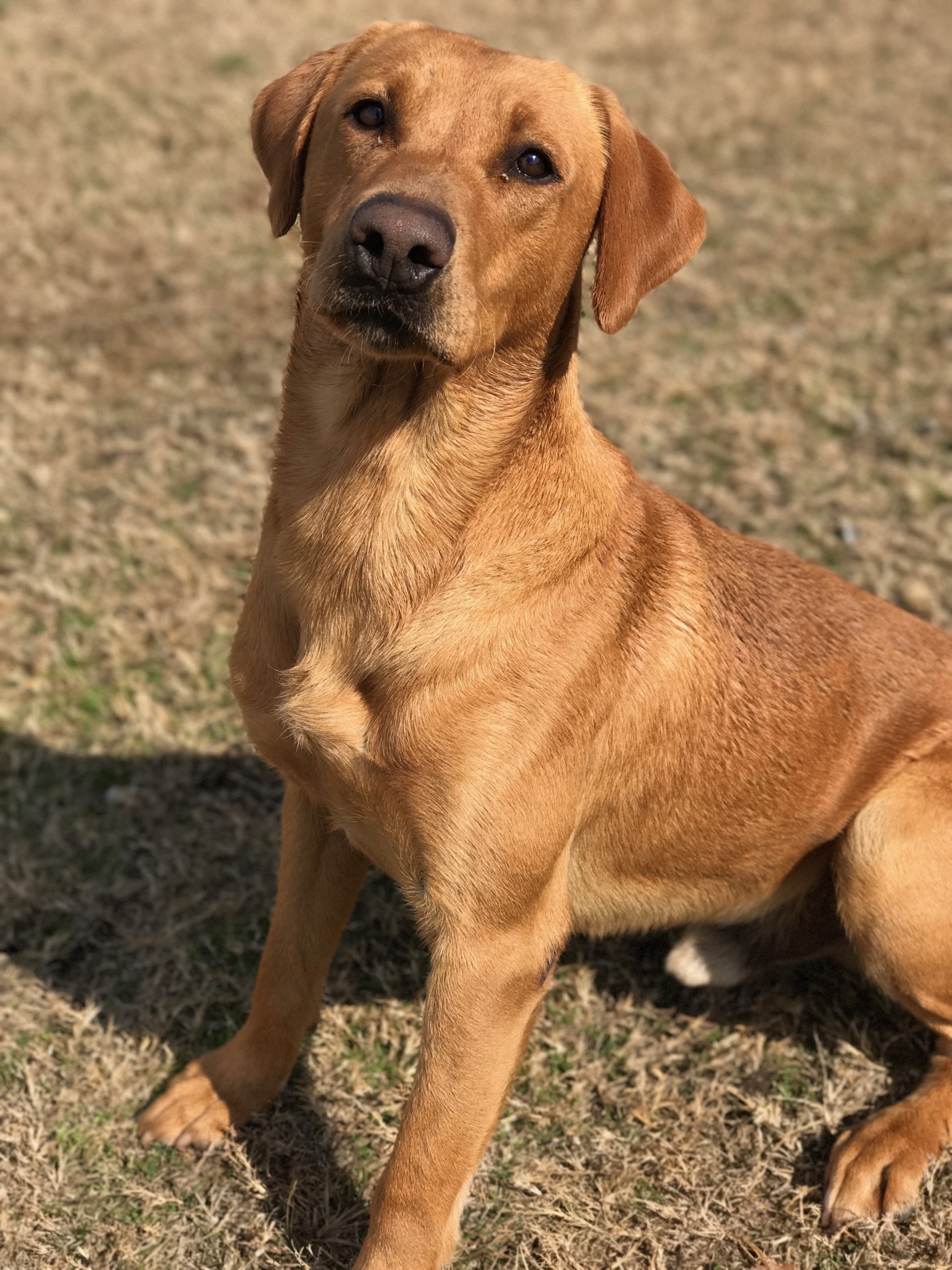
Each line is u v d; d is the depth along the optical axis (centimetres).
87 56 257
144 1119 90
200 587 126
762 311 185
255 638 84
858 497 143
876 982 93
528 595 80
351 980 100
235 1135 90
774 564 94
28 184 204
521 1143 91
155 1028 95
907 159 239
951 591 129
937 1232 87
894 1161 88
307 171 83
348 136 79
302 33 284
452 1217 81
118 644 121
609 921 93
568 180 79
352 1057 95
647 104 264
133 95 241
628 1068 96
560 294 81
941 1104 91
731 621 89
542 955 82
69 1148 88
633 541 86
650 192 84
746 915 95
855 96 274
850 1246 87
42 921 101
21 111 229
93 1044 94
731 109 264
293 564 81
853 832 92
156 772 112
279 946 89
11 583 125
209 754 114
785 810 91
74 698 117
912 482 144
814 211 219
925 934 90
